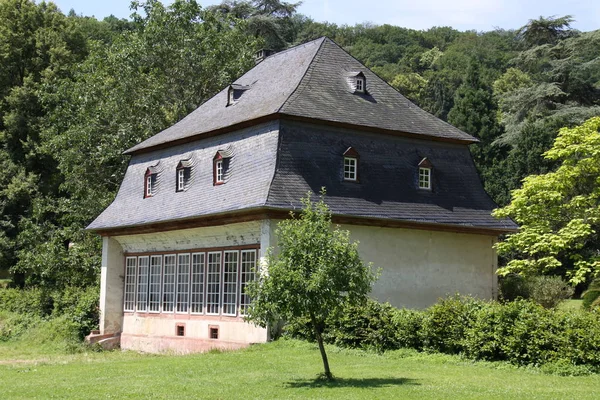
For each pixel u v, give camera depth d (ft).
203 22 152.76
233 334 88.53
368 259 87.66
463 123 192.44
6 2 177.37
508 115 193.67
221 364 68.64
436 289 92.89
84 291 127.75
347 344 75.82
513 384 53.21
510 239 80.12
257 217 81.61
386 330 73.56
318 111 89.15
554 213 80.23
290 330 78.64
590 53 189.26
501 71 306.55
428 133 96.89
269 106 90.53
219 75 147.33
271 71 108.47
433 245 93.40
